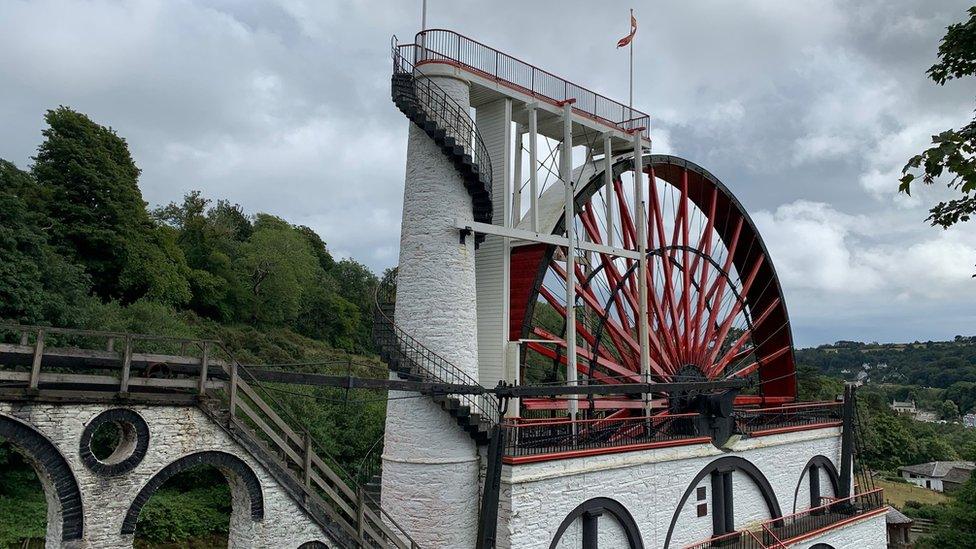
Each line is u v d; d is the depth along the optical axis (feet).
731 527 75.77
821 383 245.65
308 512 44.04
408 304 59.52
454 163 60.18
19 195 116.57
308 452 45.09
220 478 94.27
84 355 36.73
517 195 78.23
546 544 54.70
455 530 55.67
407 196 61.52
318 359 179.01
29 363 35.35
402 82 57.06
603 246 76.48
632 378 82.69
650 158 87.10
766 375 113.39
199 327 157.79
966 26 29.35
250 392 42.88
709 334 96.27
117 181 134.72
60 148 126.21
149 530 79.71
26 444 34.30
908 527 165.27
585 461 58.59
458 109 62.03
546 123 78.38
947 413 510.99
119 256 132.46
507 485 52.54
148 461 37.91
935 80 31.71
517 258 76.07
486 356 69.15
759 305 112.16
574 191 78.59
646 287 82.28
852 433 100.37
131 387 39.63
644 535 63.82
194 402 39.91
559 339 79.15
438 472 55.77
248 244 209.15
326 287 242.78
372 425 108.78
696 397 75.77
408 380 52.95
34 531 70.23
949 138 25.73
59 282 94.63
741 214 103.60
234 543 42.16
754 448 80.12
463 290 60.13
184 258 164.45
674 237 92.94
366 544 46.73
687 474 70.03
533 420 58.75
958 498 141.18
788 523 83.76
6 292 81.15
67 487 35.24
